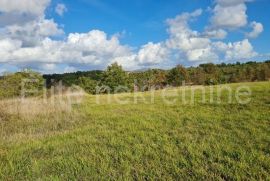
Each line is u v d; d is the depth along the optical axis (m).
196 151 8.48
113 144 9.90
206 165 7.46
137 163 7.94
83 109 19.41
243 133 10.16
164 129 11.62
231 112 14.34
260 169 6.95
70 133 12.10
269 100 16.42
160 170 7.37
